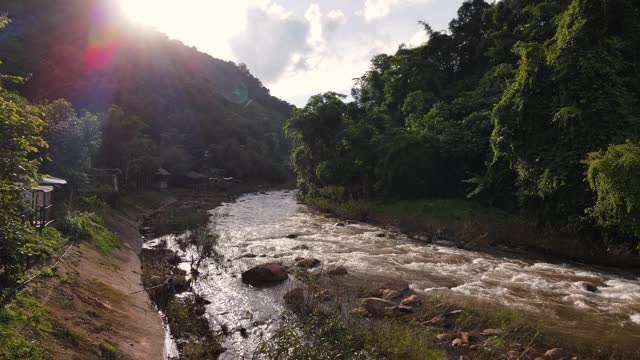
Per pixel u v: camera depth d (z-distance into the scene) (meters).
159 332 11.38
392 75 53.53
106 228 21.77
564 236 22.14
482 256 21.75
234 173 83.19
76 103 60.84
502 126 25.30
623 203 15.91
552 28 36.03
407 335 10.30
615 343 11.05
